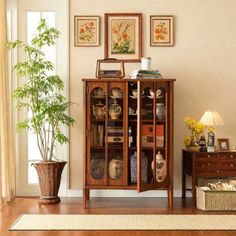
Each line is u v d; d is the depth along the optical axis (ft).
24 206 19.01
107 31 21.11
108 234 14.92
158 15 21.08
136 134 19.06
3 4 19.39
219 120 19.84
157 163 19.02
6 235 14.76
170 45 21.11
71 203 19.63
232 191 18.29
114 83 19.04
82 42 21.13
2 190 19.57
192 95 21.20
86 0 21.08
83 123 19.24
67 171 21.18
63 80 21.27
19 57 21.33
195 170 19.19
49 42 19.43
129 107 19.10
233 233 15.02
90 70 21.16
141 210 18.33
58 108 19.26
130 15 21.07
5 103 19.44
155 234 14.92
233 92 21.21
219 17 21.08
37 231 15.23
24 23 21.40
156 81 18.95
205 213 17.85
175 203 19.70
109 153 19.11
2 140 19.35
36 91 19.27
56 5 21.38
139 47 21.09
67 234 14.89
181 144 21.21
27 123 20.20
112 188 19.01
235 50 21.15
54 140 20.01
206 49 21.15
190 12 21.09
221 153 19.26
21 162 21.45
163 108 19.15
